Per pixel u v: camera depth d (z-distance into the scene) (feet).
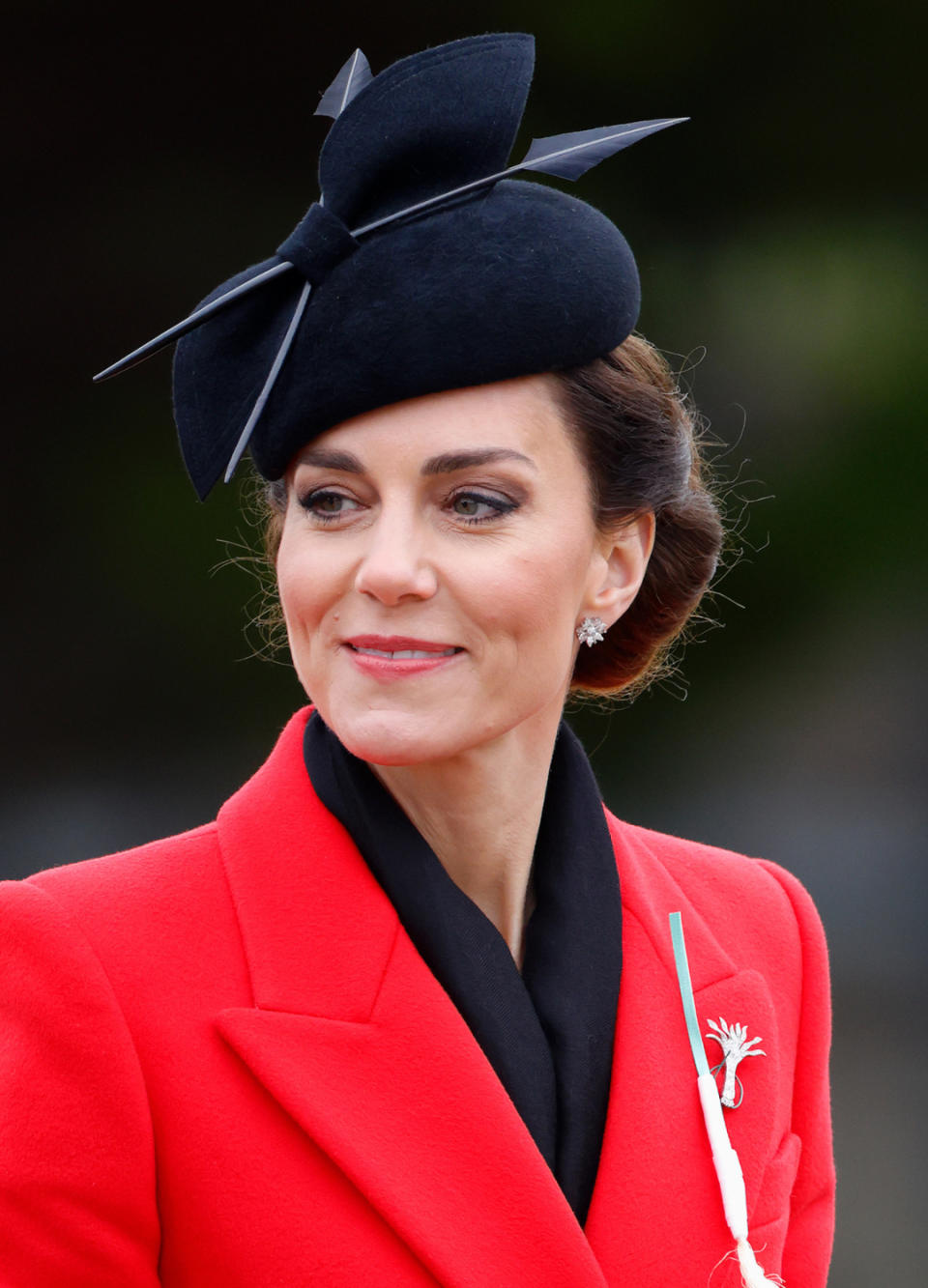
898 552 110.22
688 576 27.04
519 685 22.80
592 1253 22.71
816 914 29.14
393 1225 21.97
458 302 21.66
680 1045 25.38
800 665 111.24
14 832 104.88
